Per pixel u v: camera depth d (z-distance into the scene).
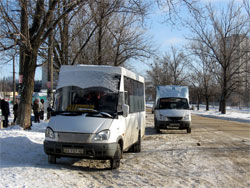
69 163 8.18
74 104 7.85
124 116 7.77
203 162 8.91
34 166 7.27
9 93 80.94
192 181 6.66
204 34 41.41
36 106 19.23
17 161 8.14
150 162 8.82
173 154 10.27
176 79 63.19
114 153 7.33
